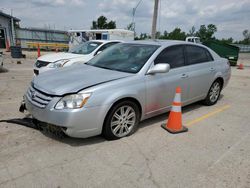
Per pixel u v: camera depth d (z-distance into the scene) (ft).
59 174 8.91
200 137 12.65
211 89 18.37
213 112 17.21
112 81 11.40
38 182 8.42
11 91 20.81
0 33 74.59
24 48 82.02
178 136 12.64
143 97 12.48
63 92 10.32
